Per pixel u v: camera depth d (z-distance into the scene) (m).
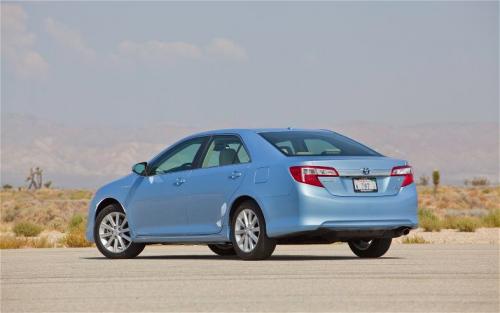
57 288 16.44
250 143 22.61
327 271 18.94
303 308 13.70
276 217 21.45
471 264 20.59
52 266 21.12
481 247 28.11
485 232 43.44
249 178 22.08
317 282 16.88
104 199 25.08
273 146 22.25
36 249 30.58
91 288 16.39
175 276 18.28
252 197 21.89
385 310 13.46
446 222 47.94
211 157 23.30
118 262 22.41
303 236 21.50
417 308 13.62
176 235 23.48
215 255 26.38
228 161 22.84
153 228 23.97
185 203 23.31
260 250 21.78
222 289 15.98
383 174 21.92
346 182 21.52
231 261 22.00
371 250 23.38
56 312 13.62
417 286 16.19
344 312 13.30
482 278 17.45
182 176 23.58
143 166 24.58
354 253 24.62
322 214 21.19
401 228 22.09
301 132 23.08
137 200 24.31
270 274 18.41
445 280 17.12
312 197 21.14
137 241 24.30
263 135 22.70
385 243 23.16
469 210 81.94
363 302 14.23
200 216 23.00
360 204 21.48
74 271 19.69
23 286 16.83
